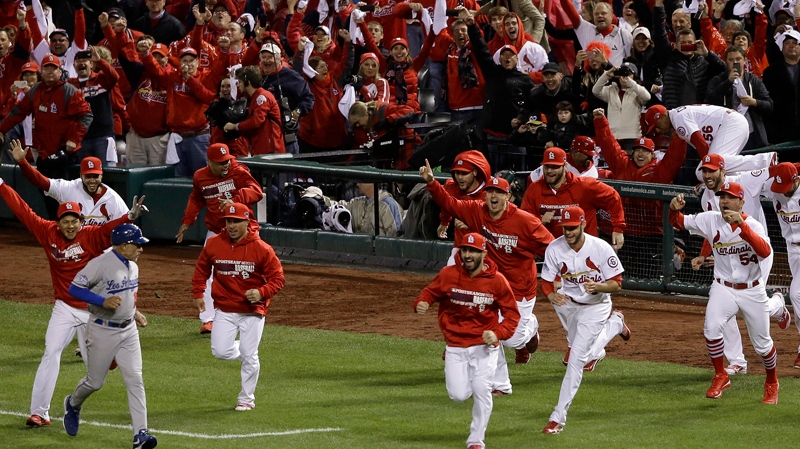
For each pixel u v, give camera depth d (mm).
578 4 79125
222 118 69438
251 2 87562
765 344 40062
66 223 37938
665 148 62750
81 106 70188
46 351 37812
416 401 40656
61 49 78625
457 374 34719
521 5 73500
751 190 47156
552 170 45719
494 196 41438
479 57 66938
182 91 72562
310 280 63031
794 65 64625
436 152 67312
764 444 35156
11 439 36031
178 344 49219
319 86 73562
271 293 39281
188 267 65688
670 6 70562
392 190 68312
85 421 38156
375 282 62250
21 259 67500
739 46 61844
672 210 42125
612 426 37344
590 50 63656
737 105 63406
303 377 44125
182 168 73688
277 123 69625
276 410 39344
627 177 58750
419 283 61875
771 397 40031
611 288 37688
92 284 34375
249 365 39344
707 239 41594
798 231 44750
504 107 66562
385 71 76312
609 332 42188
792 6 72062
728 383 41156
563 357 46906
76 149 70375
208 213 49625
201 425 37375
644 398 40875
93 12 86562
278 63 71250
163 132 73938
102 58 72000
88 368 35188
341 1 81625
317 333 51281
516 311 34500
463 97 71188
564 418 36594
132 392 34688
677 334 50719
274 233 69250
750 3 72250
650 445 35062
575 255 38562
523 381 43469
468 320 34781
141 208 38156
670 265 58125
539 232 42156
